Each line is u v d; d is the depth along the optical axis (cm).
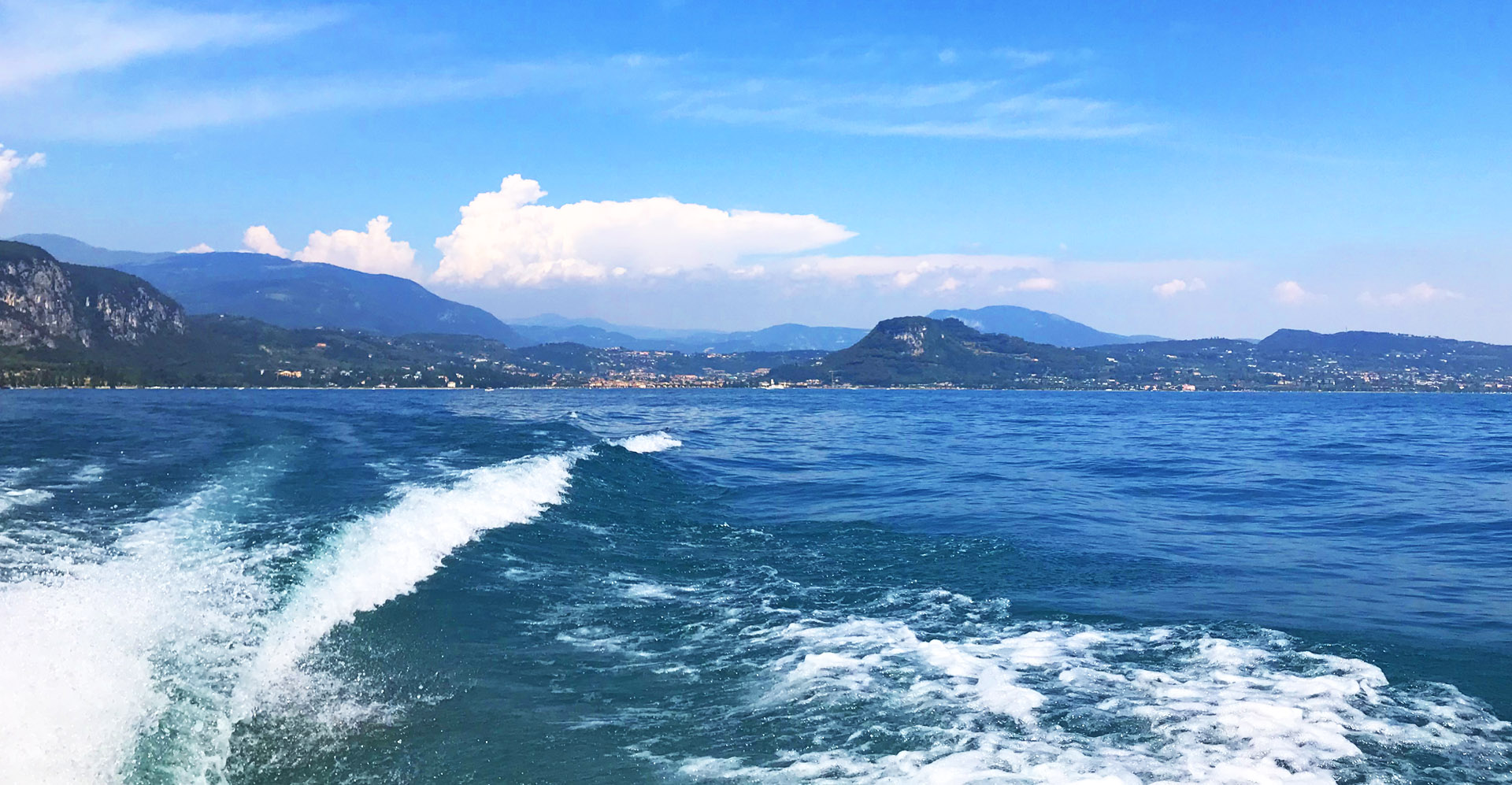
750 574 1472
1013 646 1075
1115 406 14112
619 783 694
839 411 10962
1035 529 1964
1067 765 720
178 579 1194
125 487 2153
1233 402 17938
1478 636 1121
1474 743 771
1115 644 1084
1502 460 4022
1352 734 790
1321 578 1494
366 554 1352
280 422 5053
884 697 886
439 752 746
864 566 1545
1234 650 1055
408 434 4203
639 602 1271
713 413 9669
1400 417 10106
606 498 2230
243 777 689
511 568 1420
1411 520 2192
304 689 870
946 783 688
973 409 12438
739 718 832
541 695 888
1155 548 1759
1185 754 743
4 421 4962
